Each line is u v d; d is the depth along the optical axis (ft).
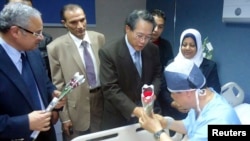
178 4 9.39
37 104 3.96
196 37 5.73
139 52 4.83
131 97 4.88
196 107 3.43
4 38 3.60
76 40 6.06
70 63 5.87
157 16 7.07
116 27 10.84
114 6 10.59
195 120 3.59
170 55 7.55
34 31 3.52
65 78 5.84
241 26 7.00
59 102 4.03
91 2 9.81
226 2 7.30
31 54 4.15
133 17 4.30
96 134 4.12
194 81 3.24
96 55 6.30
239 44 7.13
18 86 3.62
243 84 7.15
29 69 4.00
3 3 8.16
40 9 9.04
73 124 6.03
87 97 6.07
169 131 4.64
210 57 7.88
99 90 6.30
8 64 3.59
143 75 4.91
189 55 5.81
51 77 5.88
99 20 10.43
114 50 4.68
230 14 7.20
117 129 4.29
